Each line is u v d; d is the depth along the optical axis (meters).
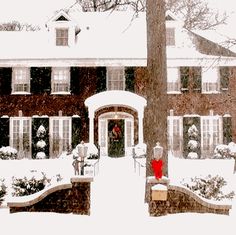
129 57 34.00
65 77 34.53
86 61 34.25
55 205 12.66
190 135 34.03
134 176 22.70
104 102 32.53
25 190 15.56
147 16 15.12
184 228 10.21
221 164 28.45
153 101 14.85
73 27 35.16
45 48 34.91
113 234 9.64
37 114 34.12
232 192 15.54
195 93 34.50
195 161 30.44
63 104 34.19
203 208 12.65
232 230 9.99
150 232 9.85
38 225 10.47
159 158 12.61
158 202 12.25
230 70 34.62
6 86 34.19
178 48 34.97
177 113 34.31
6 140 33.91
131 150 33.94
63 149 33.94
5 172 25.55
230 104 34.44
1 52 34.53
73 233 9.71
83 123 34.06
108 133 34.28
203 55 34.47
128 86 34.22
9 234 9.60
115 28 36.81
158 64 14.88
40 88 34.28
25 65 34.25
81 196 12.61
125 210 13.11
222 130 34.19
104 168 26.92
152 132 14.78
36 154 33.78
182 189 12.65
